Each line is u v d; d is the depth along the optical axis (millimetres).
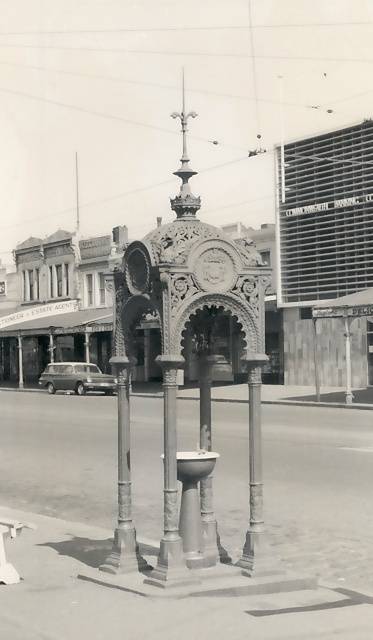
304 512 10250
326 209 35312
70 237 51969
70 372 41375
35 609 6113
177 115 7039
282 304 37375
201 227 6812
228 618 5902
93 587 6699
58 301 53438
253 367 6898
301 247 36938
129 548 7066
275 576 6738
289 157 37000
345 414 24922
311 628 5695
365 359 34250
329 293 35500
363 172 33938
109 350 48844
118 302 7262
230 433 19594
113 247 48375
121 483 7125
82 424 23562
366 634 5578
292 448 16359
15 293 58562
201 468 6852
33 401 35781
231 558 7203
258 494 6895
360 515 10016
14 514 10484
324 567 7812
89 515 10781
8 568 6902
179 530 6941
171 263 6566
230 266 6824
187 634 5543
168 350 6609
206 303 6742
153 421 23766
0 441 19672
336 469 13492
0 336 50000
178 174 6969
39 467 15250
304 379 36656
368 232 33969
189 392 37156
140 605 6199
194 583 6520
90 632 5594
